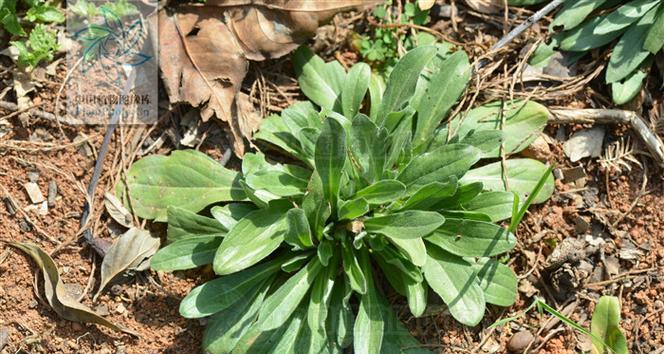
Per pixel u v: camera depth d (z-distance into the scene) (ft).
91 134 2.25
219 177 2.23
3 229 2.21
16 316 2.19
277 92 2.31
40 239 2.21
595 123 2.32
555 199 2.30
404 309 2.24
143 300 2.22
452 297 2.13
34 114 2.23
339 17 2.35
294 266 2.18
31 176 2.23
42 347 2.19
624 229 2.31
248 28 2.27
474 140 2.19
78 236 2.22
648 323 2.29
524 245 2.28
